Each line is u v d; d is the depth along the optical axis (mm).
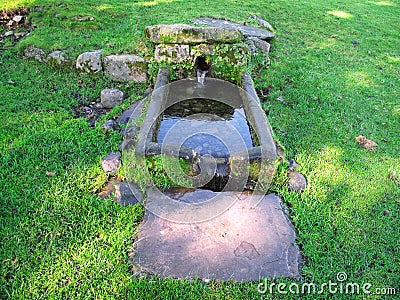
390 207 3299
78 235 2885
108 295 2484
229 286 2566
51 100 4699
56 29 6066
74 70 5312
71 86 5047
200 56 4988
